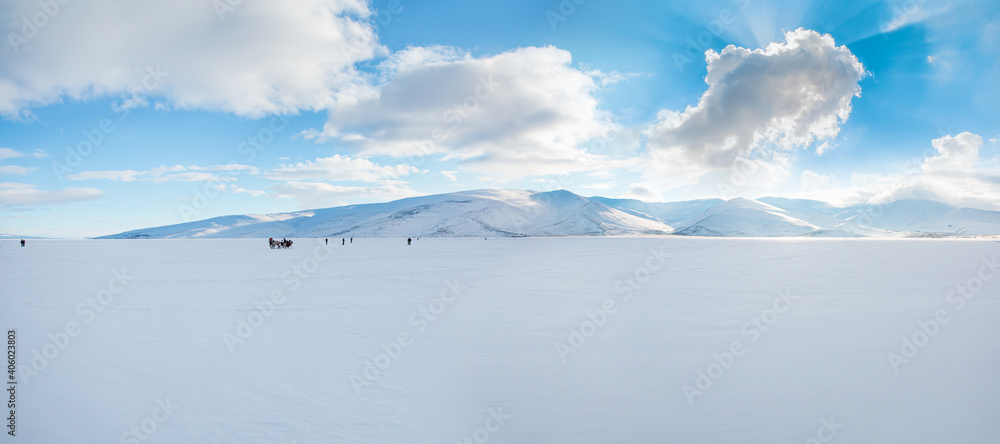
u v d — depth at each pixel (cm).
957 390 661
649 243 8162
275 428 559
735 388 688
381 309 1353
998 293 1541
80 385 691
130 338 979
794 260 3303
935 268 2506
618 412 611
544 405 635
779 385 696
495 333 1044
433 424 575
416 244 8575
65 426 555
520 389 695
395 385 708
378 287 1880
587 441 532
